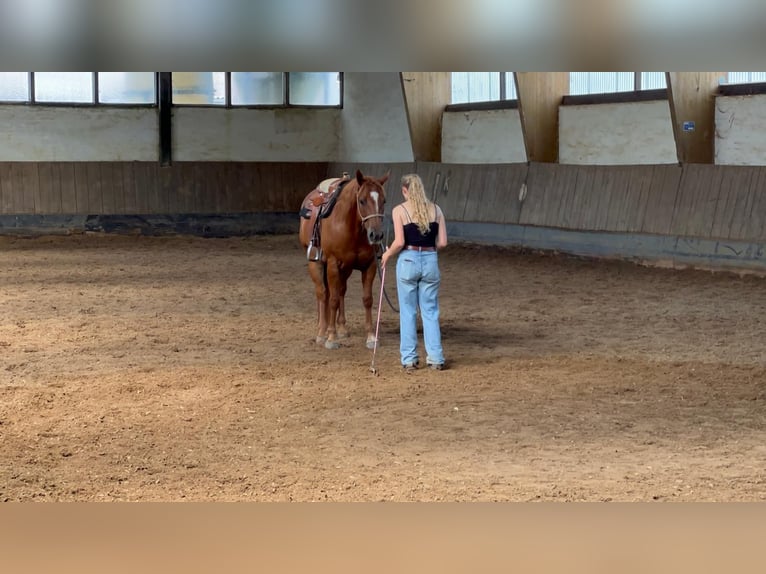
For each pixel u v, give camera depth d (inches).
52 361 305.4
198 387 267.0
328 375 282.8
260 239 783.7
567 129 631.2
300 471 185.2
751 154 509.4
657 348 320.5
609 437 210.8
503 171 655.1
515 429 218.8
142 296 457.1
